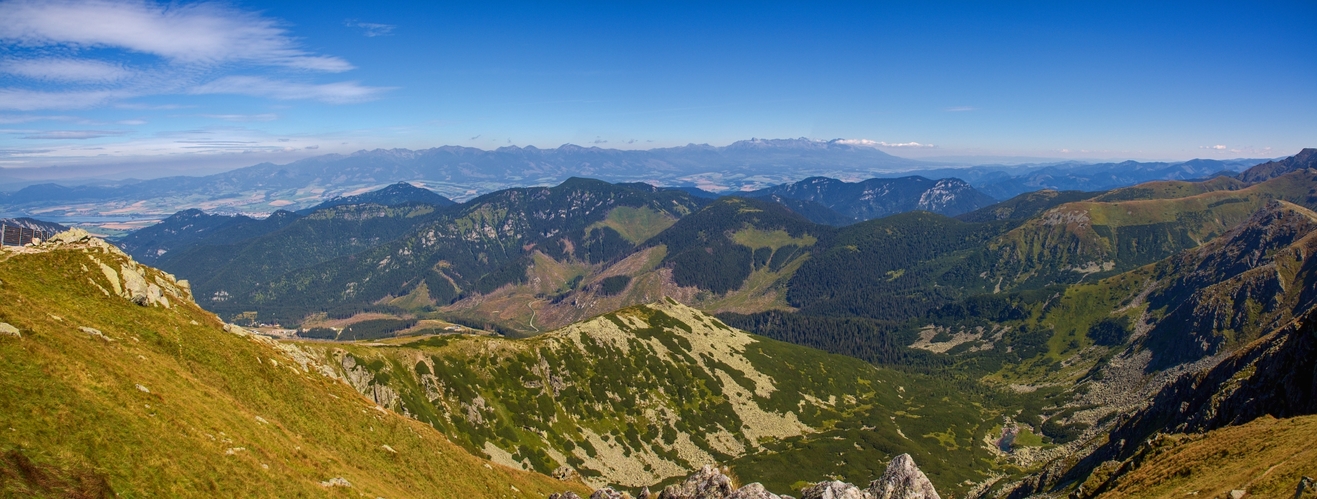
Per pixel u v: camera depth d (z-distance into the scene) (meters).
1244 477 69.19
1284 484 60.69
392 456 80.00
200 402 59.59
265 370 81.50
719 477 60.59
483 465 99.94
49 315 61.69
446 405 183.88
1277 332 136.88
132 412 48.84
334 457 68.50
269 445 58.78
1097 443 166.38
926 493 53.00
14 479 35.03
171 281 97.50
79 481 38.03
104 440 43.25
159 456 45.25
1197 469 84.44
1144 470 97.06
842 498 52.44
